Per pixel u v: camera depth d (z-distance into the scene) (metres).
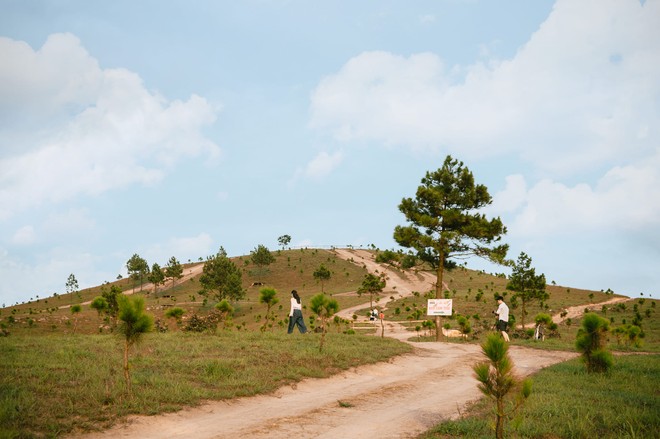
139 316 8.34
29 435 5.97
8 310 111.38
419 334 41.62
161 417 7.56
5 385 7.92
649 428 7.26
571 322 61.94
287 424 7.77
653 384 11.75
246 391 9.59
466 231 26.88
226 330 20.59
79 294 141.25
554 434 7.09
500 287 108.25
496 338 6.26
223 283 94.25
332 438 7.09
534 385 11.17
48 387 8.03
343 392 10.67
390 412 8.96
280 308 87.88
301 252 178.38
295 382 11.10
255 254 139.88
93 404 7.53
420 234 28.03
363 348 16.66
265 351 14.01
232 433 7.11
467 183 28.70
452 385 12.03
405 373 13.71
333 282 132.38
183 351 13.21
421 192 28.17
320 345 14.94
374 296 103.56
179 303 102.12
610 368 13.49
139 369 10.43
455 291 101.00
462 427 7.41
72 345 13.75
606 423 7.50
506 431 7.14
